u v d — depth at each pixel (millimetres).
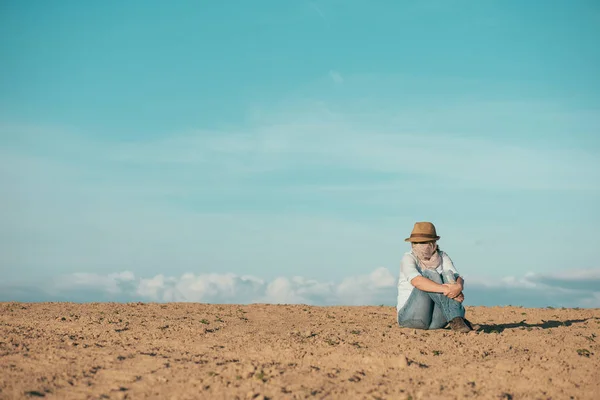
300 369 5523
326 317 10953
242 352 6367
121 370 5523
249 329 8570
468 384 5066
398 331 7805
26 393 4758
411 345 6648
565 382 5078
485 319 10648
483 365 5691
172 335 7672
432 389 4910
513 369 5480
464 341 7004
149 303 12758
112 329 8125
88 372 5445
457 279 7664
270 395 4691
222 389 4867
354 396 4707
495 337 7254
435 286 7480
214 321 9758
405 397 4645
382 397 4703
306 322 10039
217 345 6871
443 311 7645
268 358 6055
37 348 6477
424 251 7750
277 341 6984
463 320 7637
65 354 6195
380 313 11844
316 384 5016
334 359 5938
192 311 11508
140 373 5418
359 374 5395
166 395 4789
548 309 12172
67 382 5105
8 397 4664
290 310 12070
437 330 7887
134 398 4727
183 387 4969
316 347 6484
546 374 5305
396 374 5430
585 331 8227
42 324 8617
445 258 7938
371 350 6273
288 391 4801
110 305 12266
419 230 7766
